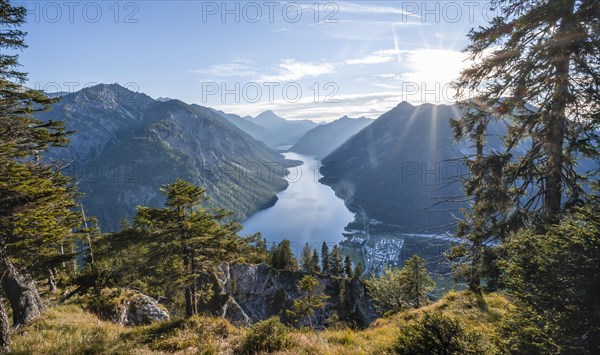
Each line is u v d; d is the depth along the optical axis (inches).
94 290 736.3
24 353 365.7
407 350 229.6
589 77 333.7
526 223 394.6
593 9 306.5
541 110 382.6
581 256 193.5
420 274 1196.5
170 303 1098.1
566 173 392.2
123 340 434.9
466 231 455.8
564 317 184.5
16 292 540.7
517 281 226.7
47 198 435.8
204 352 376.8
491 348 210.5
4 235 427.2
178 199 681.0
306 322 2197.3
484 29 389.1
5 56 386.9
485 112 412.2
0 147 394.9
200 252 738.8
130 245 697.0
